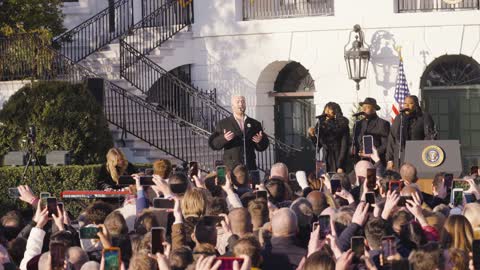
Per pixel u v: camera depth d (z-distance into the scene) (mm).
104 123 35375
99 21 45625
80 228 16906
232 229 17047
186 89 42531
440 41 41750
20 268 16469
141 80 42719
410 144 26938
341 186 22125
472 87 41844
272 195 21703
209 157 41312
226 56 44375
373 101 32125
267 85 44469
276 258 16172
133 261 14266
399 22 41969
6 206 31797
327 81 42906
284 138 44719
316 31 43125
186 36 44625
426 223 17297
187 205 18703
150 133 40594
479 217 17281
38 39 39375
